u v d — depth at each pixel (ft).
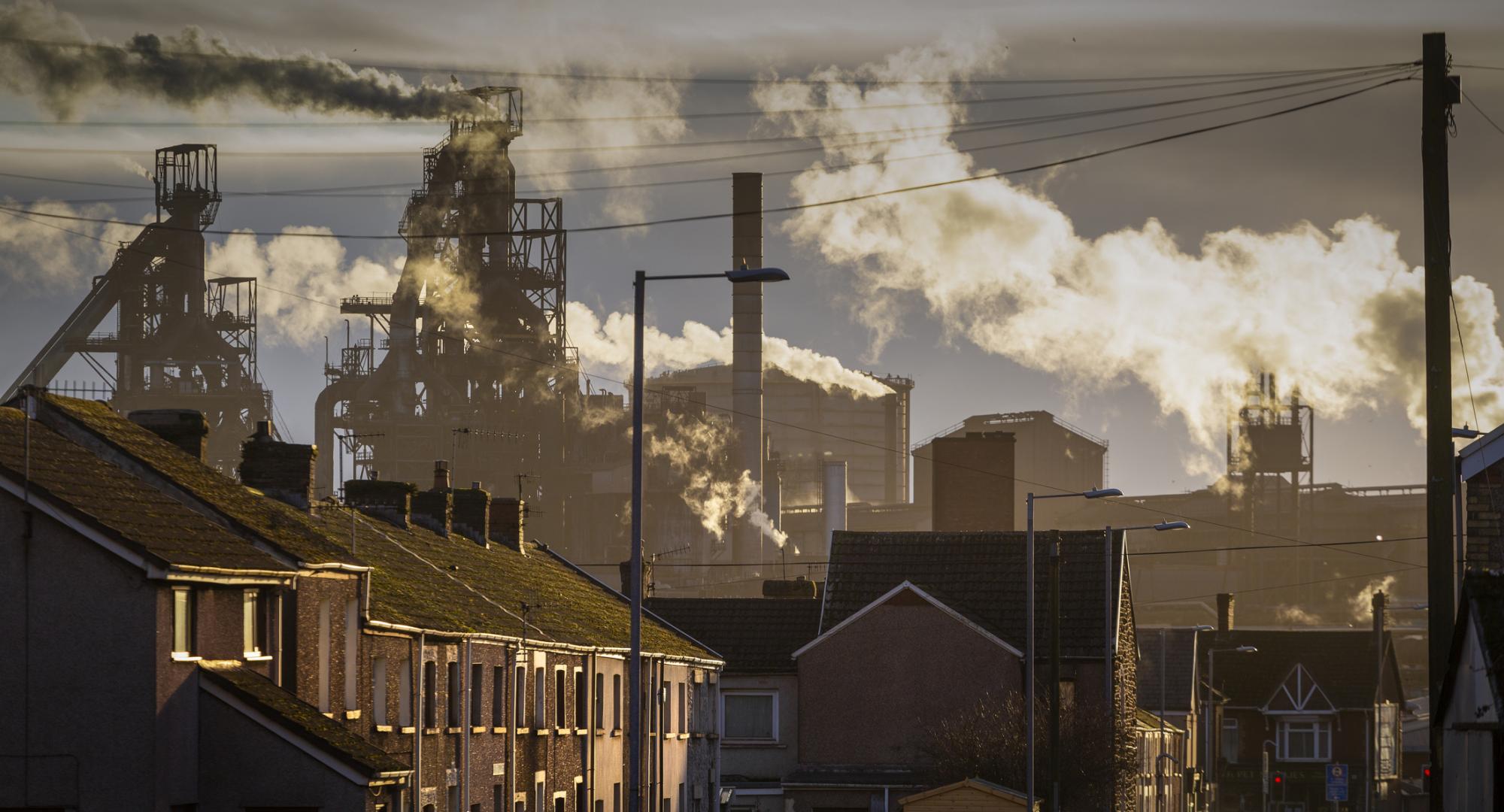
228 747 273.13
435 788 351.67
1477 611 270.26
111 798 261.65
